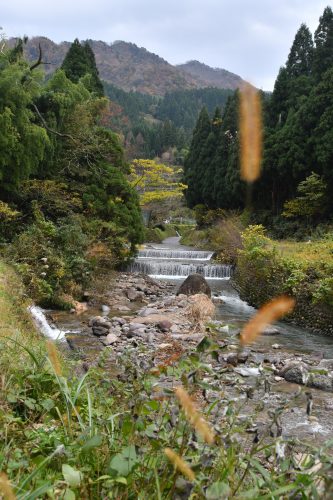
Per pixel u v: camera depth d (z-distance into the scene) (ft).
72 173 55.98
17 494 4.57
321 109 69.72
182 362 5.76
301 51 89.66
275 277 41.34
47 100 53.88
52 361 6.37
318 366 24.88
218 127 105.40
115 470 4.85
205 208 105.40
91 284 44.21
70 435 6.92
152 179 89.51
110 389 9.56
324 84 70.08
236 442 5.11
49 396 9.46
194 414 3.86
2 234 43.83
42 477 6.11
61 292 38.86
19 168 45.93
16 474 6.11
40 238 41.70
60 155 56.75
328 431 16.39
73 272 41.98
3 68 47.03
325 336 33.73
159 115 383.65
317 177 68.95
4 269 32.42
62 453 5.99
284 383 22.09
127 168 63.93
